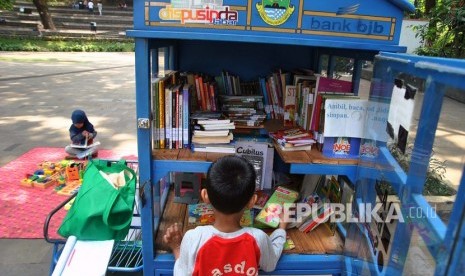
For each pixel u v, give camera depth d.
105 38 19.62
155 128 1.77
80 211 1.85
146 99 1.59
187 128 1.78
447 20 3.37
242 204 1.40
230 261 1.42
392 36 1.57
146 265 1.81
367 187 1.61
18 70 10.52
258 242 1.48
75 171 3.62
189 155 1.74
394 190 1.35
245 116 2.15
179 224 2.01
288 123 2.16
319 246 1.91
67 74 10.29
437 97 1.07
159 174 1.72
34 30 19.64
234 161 1.42
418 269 1.14
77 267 1.70
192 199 2.31
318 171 1.72
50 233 2.71
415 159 1.18
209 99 2.12
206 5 1.47
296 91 2.10
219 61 2.51
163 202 2.24
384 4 1.53
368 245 1.58
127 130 5.42
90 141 4.34
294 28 1.52
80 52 16.47
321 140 1.78
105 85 8.90
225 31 1.50
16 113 6.12
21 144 4.70
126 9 27.00
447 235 0.94
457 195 0.92
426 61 1.14
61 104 6.85
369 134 1.62
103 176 1.97
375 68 1.56
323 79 1.84
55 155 4.33
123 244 2.19
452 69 0.97
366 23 1.54
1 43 15.59
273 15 1.50
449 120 3.12
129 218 1.91
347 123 1.71
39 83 8.81
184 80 2.16
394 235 1.33
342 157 1.75
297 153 1.78
